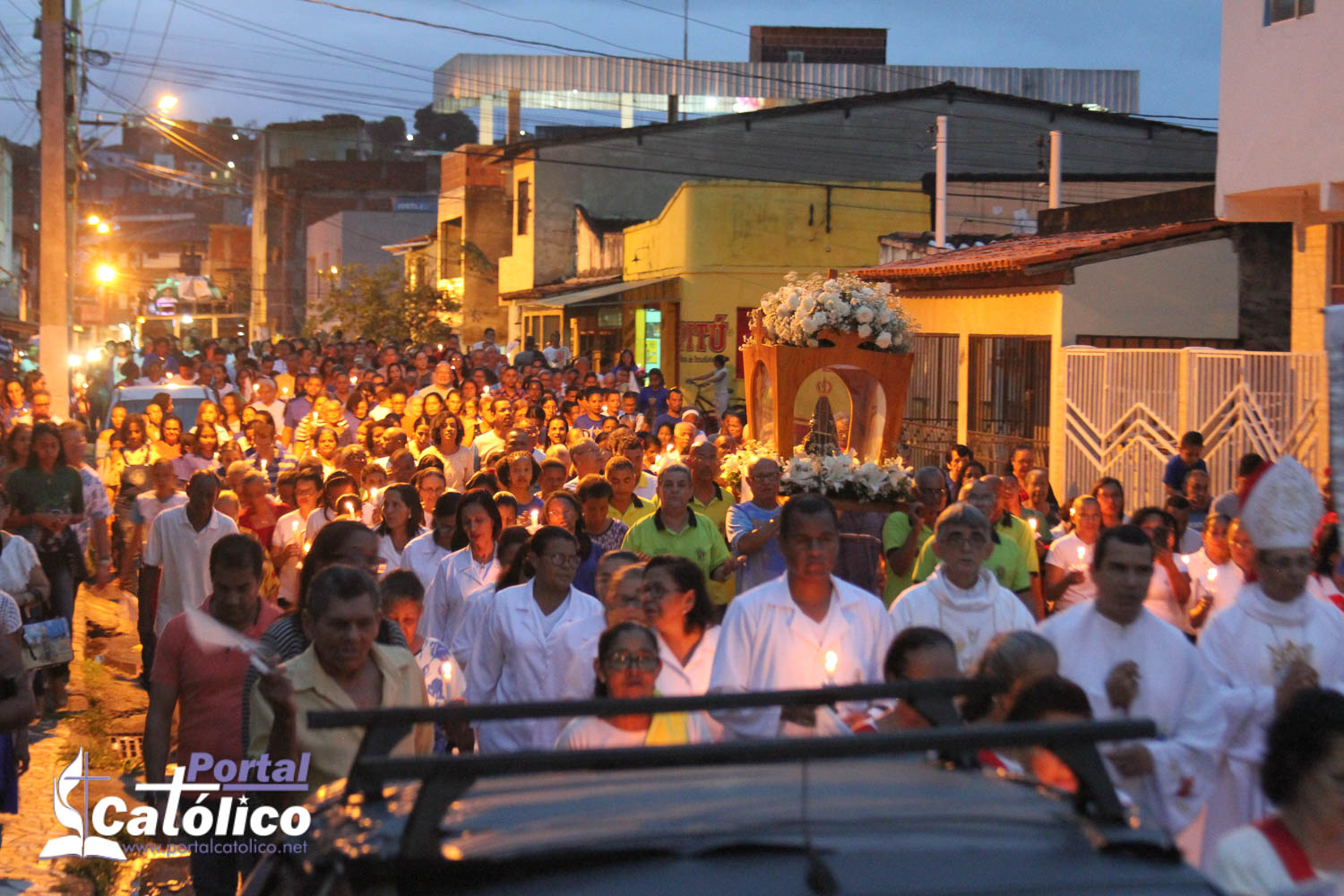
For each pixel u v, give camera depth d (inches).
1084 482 621.9
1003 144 1469.0
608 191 1617.9
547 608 254.7
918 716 162.1
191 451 545.0
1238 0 578.2
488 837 106.5
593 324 1481.3
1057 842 102.4
